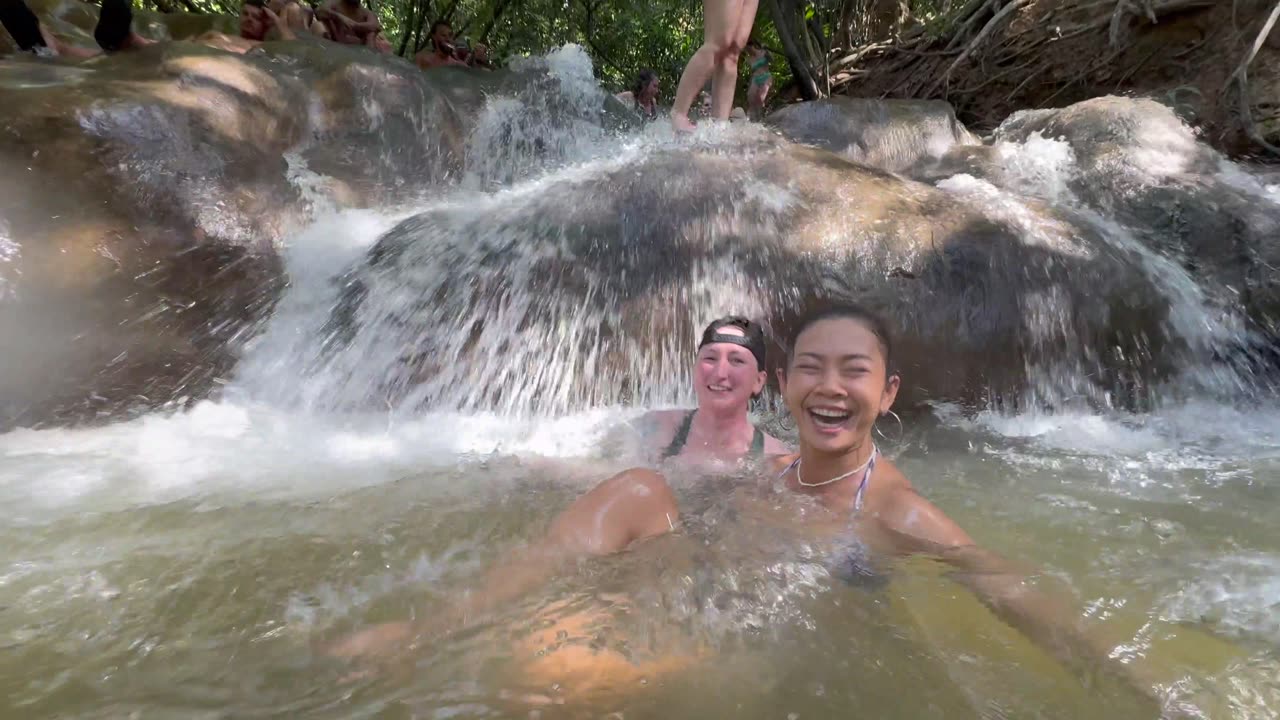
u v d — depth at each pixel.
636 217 2.40
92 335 2.15
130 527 1.26
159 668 0.82
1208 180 3.09
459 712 0.74
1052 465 1.75
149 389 2.17
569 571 1.00
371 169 3.26
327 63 3.47
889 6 8.08
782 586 0.98
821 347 1.15
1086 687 0.81
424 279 2.34
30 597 0.99
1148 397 2.32
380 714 0.74
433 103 3.71
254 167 2.77
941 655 0.86
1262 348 2.48
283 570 1.07
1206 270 2.65
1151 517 1.38
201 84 2.90
